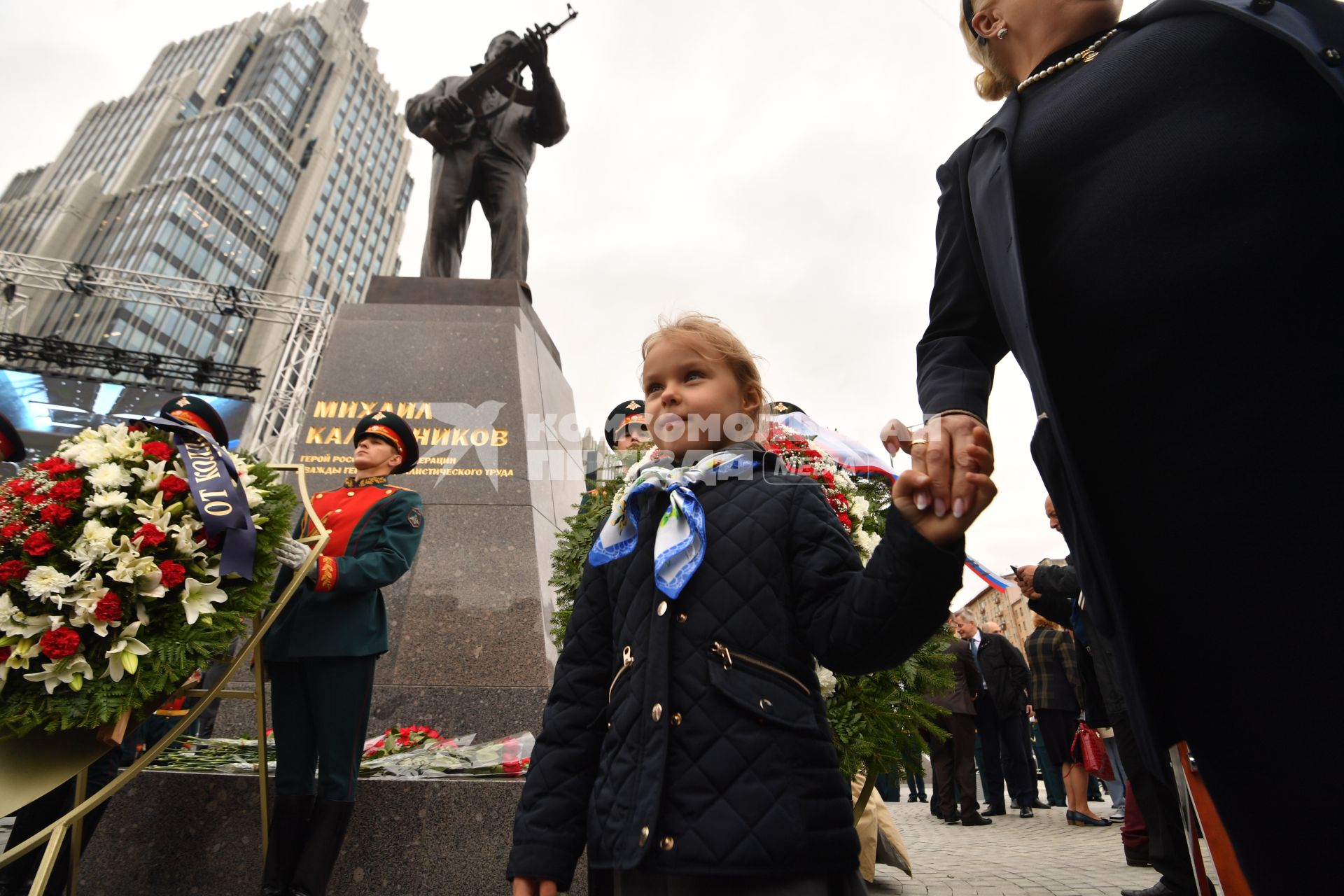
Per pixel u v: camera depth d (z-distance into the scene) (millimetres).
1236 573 792
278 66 74812
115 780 1983
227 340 53031
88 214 59875
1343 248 777
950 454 1036
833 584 1240
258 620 2512
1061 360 1003
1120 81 1000
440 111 6711
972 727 6418
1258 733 781
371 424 3299
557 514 4895
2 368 15539
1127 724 2793
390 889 2459
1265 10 835
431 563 4070
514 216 6641
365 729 2604
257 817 2529
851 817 1149
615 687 1290
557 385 5789
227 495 2268
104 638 2059
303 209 68250
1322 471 749
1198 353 845
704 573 1282
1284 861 773
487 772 2766
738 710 1148
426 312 5336
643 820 1074
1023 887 3283
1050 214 1046
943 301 1371
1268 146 837
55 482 2172
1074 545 976
